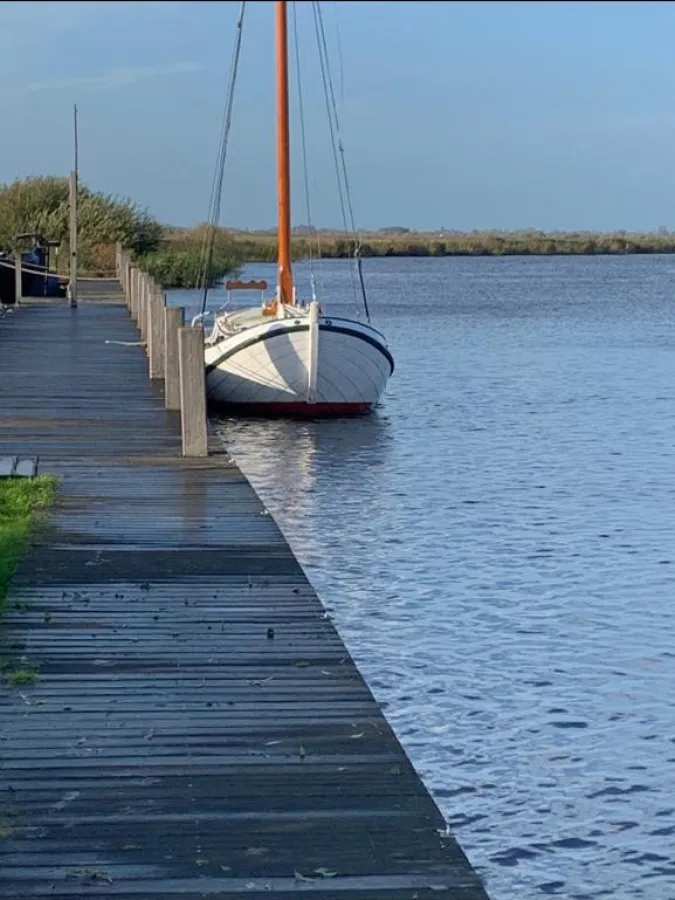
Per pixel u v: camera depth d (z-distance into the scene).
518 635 9.74
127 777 5.85
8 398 18.16
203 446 14.11
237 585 9.18
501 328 42.38
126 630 8.11
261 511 11.58
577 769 7.07
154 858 5.07
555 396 25.09
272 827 5.35
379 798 5.64
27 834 5.26
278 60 21.20
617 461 18.02
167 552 10.10
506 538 13.20
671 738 7.58
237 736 6.36
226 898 4.77
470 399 24.48
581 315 49.00
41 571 9.52
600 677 8.73
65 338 26.03
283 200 21.52
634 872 5.82
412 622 10.08
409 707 8.06
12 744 6.23
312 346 20.81
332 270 97.19
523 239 140.62
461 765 7.10
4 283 36.72
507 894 5.59
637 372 29.62
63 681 7.15
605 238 145.88
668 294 65.38
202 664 7.46
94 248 53.69
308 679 7.22
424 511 14.57
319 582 11.34
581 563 12.14
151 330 20.19
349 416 21.73
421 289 69.69
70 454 14.19
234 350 21.05
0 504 11.52
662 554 12.50
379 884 4.89
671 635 9.77
